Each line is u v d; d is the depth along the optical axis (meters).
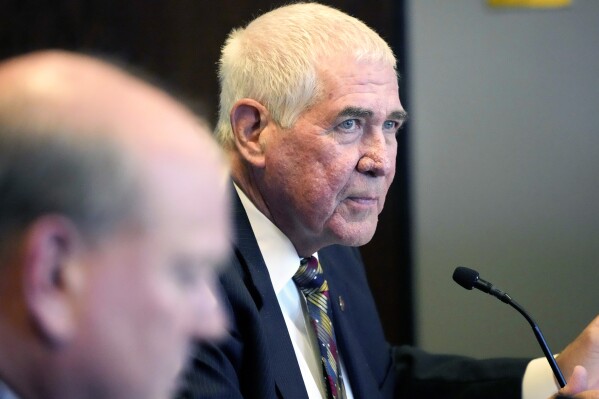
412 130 6.88
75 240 1.34
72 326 1.36
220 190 1.47
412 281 7.07
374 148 3.57
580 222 6.88
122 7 6.82
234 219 3.61
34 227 1.33
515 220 6.92
